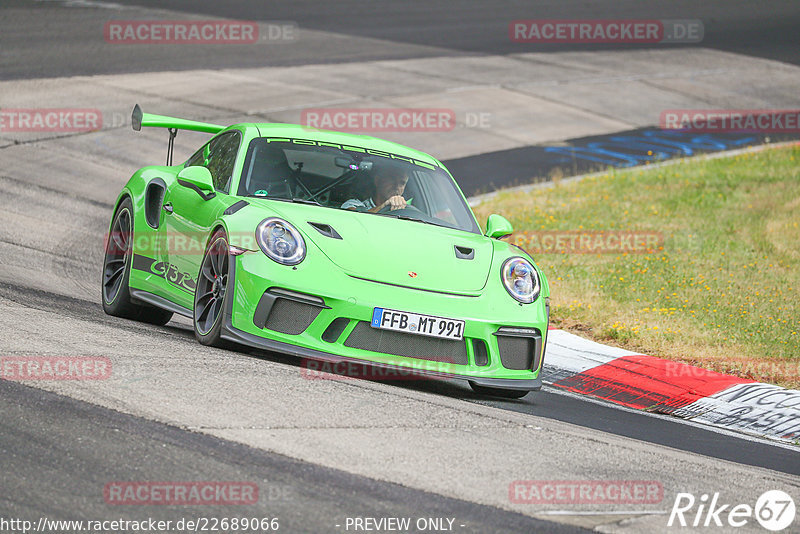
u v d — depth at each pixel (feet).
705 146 240.53
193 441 49.32
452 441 55.01
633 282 126.00
